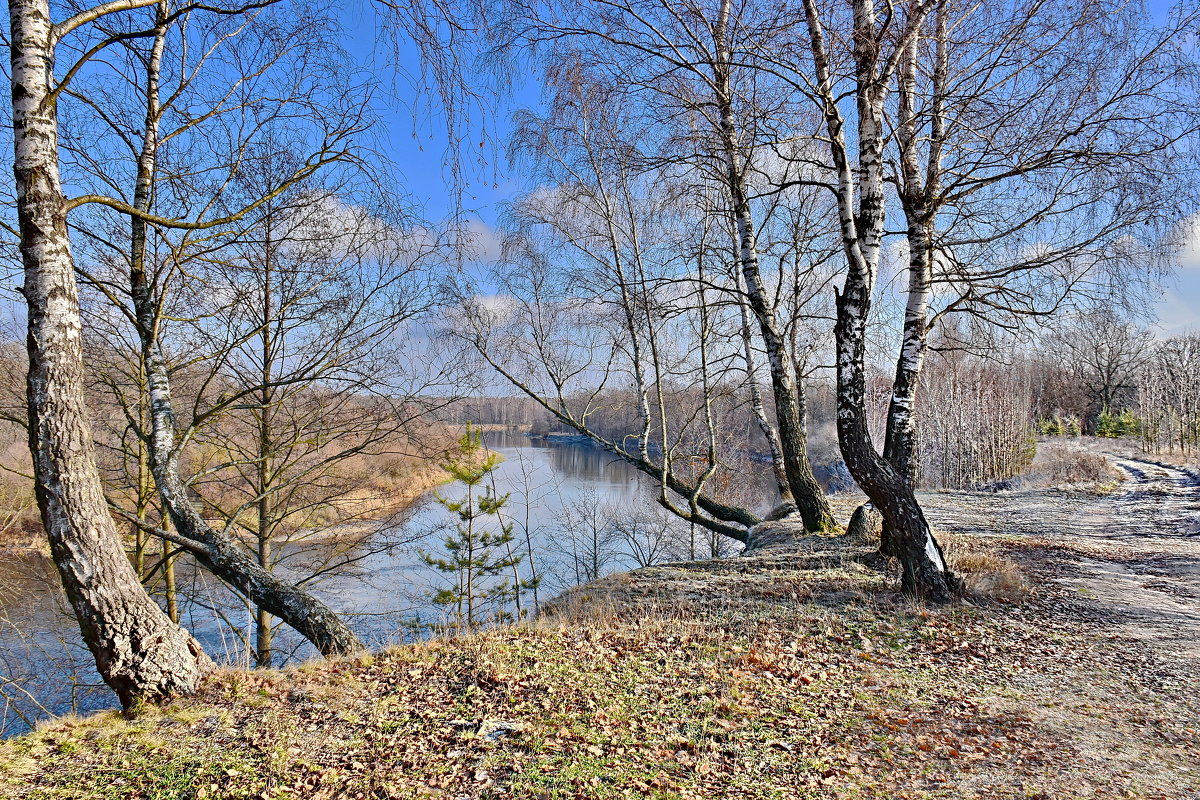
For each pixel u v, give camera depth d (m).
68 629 10.04
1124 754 3.85
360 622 12.30
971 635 5.98
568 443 50.19
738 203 10.59
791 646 5.51
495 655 5.09
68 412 3.92
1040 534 11.74
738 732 3.94
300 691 4.39
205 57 6.60
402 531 14.14
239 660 4.98
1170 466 22.42
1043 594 7.44
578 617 6.56
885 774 3.53
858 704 4.45
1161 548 10.38
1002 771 3.60
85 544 3.94
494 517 21.17
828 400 20.17
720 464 15.70
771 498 24.34
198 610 13.16
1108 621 6.59
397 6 3.94
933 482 24.80
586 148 11.37
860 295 7.29
